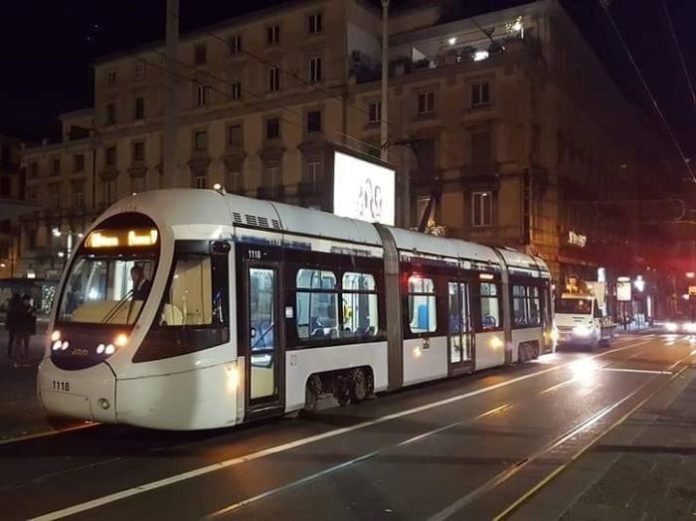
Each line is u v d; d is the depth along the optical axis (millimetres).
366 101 45844
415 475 7629
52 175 65750
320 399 11375
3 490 6770
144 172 57031
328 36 47344
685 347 30922
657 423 10930
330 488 7035
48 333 9156
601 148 55344
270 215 10430
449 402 13047
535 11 43500
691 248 84438
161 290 8711
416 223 43844
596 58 53000
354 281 12242
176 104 13867
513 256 19844
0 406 11188
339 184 20844
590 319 28438
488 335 17422
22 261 68188
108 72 59656
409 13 48625
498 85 41500
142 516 6008
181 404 8555
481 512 6293
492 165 41531
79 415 8555
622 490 6859
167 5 13867
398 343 13406
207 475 7457
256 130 50562
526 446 9180
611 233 57844
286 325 10367
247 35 51094
